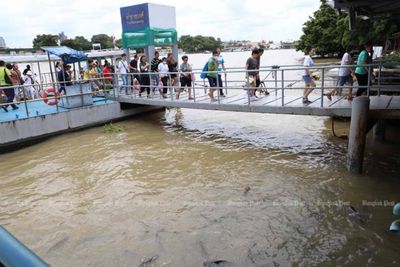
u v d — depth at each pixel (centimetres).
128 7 1366
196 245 504
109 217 599
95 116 1235
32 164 890
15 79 1265
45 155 958
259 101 957
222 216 581
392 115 674
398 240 487
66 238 540
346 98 895
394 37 2206
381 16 1160
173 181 736
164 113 1470
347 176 704
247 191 668
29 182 773
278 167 780
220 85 1131
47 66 1989
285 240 505
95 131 1189
